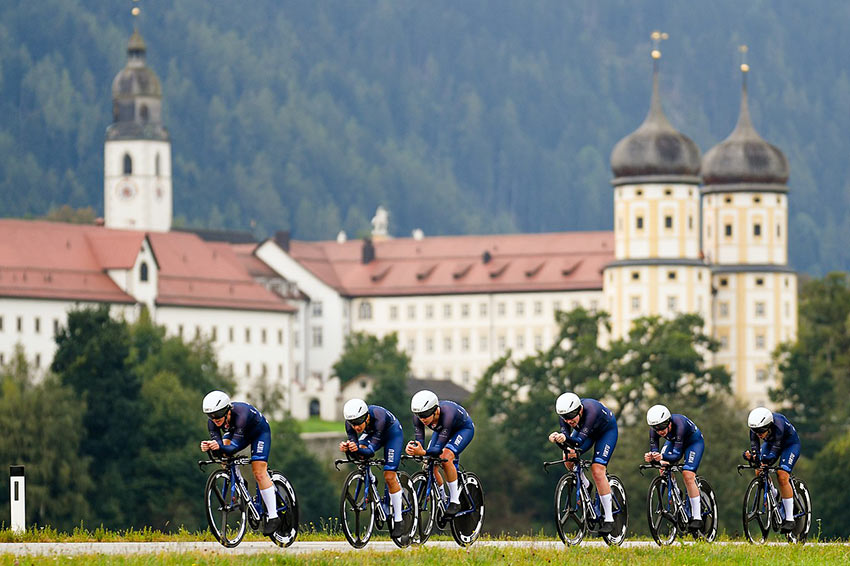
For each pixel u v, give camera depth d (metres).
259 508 109.50
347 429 110.19
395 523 111.06
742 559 115.06
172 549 111.50
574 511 115.69
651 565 109.38
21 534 124.19
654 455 120.94
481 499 115.69
